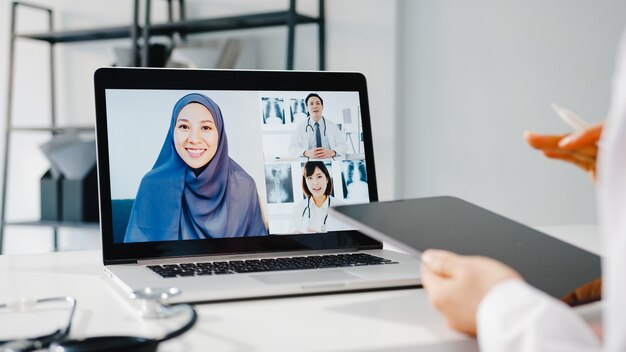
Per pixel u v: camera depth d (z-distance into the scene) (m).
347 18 3.16
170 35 3.53
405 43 3.11
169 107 1.04
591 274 0.77
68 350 0.57
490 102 2.98
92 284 0.93
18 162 4.21
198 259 1.02
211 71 1.06
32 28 4.12
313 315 0.75
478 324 0.58
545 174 2.92
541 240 0.86
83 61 3.89
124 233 0.99
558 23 2.87
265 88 1.08
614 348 0.45
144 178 1.01
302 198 1.08
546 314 0.52
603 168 0.47
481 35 2.98
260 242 1.05
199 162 1.04
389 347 0.63
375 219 0.82
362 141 1.13
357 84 1.14
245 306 0.79
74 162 3.55
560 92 2.88
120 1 3.78
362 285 0.86
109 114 1.01
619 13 2.79
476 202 3.03
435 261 0.66
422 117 3.10
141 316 0.74
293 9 2.99
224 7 3.49
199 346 0.63
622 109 0.45
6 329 0.70
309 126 1.09
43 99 4.05
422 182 3.12
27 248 4.26
